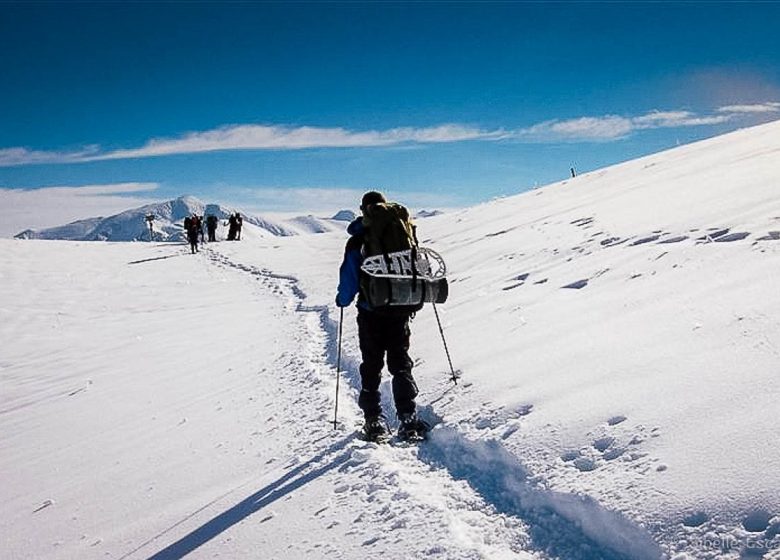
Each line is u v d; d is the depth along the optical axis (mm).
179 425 6223
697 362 3557
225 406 6617
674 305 4844
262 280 21516
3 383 10438
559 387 3936
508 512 3018
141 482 4758
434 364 5605
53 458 5988
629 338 4422
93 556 3656
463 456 3723
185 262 30172
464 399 4426
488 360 5137
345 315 10633
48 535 4137
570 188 23203
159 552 3488
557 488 2875
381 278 4438
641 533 2408
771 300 4129
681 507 2410
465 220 23969
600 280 6781
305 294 16094
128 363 10438
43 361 11875
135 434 6254
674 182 13359
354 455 4098
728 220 7586
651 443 2902
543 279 8070
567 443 3203
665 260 6492
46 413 7980
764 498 2270
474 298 8398
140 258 32656
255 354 9391
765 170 10727
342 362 7512
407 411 4309
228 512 3777
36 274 26219
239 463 4684
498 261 11367
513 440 3434
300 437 4953
